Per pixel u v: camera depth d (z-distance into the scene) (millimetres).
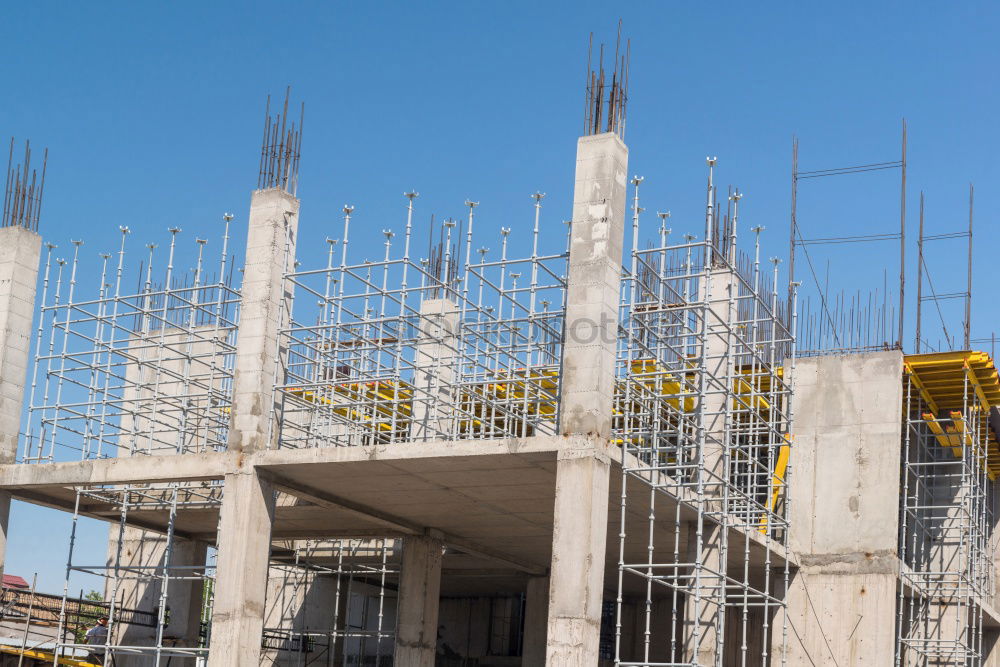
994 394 28812
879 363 27297
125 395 32594
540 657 32906
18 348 25812
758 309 25344
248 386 23000
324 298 22906
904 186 28000
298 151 24188
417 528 28188
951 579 29219
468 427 28859
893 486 26469
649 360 24359
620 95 21234
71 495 26906
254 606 22188
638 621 37250
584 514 19547
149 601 32125
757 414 24531
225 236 24641
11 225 26172
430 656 27859
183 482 25422
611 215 20594
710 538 25078
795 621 26672
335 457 22031
